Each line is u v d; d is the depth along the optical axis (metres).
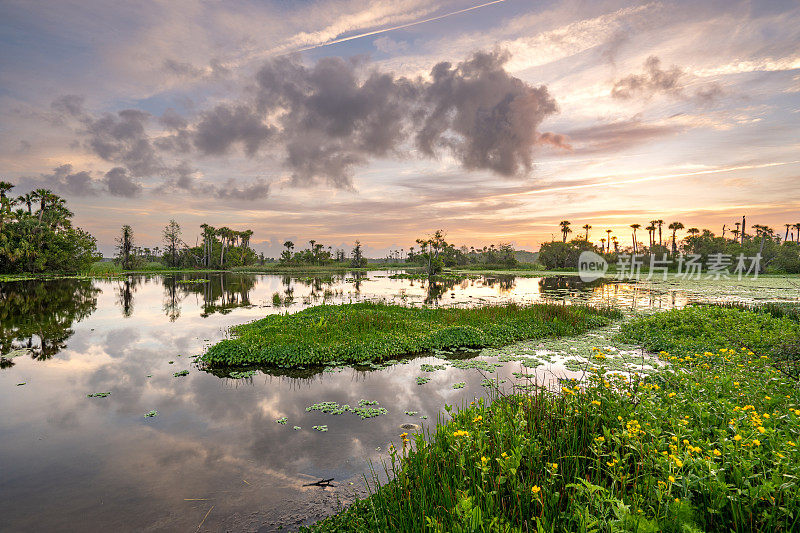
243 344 13.05
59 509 5.34
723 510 3.60
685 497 3.43
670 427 4.67
